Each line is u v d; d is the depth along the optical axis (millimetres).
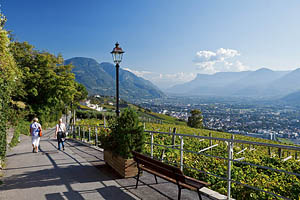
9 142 14016
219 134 33656
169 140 14820
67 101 37438
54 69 34281
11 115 17875
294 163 10727
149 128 28078
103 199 4758
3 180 6211
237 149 14414
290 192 6148
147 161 5035
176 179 4340
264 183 6520
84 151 10922
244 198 5441
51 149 12023
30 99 32531
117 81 9320
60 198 4867
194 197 4766
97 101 127438
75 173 6762
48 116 37781
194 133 30562
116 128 6445
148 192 5078
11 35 26188
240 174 7070
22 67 30297
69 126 26141
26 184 5840
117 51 9203
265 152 15555
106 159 7488
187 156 9562
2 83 8016
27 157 9695
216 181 6383
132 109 6375
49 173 6844
